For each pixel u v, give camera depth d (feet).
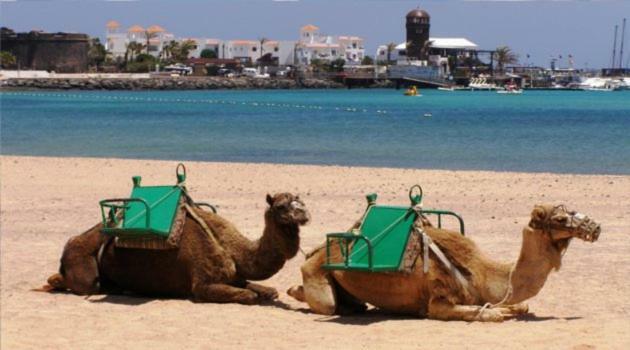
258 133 214.07
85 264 45.29
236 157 149.79
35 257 57.77
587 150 163.43
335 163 137.80
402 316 39.11
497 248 57.62
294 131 222.28
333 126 245.65
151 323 38.93
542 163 137.18
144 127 239.30
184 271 43.14
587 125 253.85
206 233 42.98
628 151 160.76
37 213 77.41
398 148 168.45
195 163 120.57
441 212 39.47
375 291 38.73
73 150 163.53
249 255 42.57
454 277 37.47
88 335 37.22
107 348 34.94
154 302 43.06
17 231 68.33
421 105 422.00
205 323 38.60
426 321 37.55
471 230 65.57
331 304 39.63
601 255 54.80
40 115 307.58
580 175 104.78
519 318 38.42
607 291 44.57
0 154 153.48
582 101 507.71
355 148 168.55
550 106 418.31
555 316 39.04
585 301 42.24
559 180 99.19
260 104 424.87
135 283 44.29
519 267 37.27
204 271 42.68
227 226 43.39
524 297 37.24
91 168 115.14
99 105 401.70
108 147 170.91
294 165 117.91
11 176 106.42
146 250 43.68
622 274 48.85
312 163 137.49
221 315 40.01
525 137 200.95
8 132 216.74
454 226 67.62
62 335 37.29
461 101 494.59
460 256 37.91
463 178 102.12
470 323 36.88
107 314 40.93
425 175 105.81
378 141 187.62
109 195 89.45
